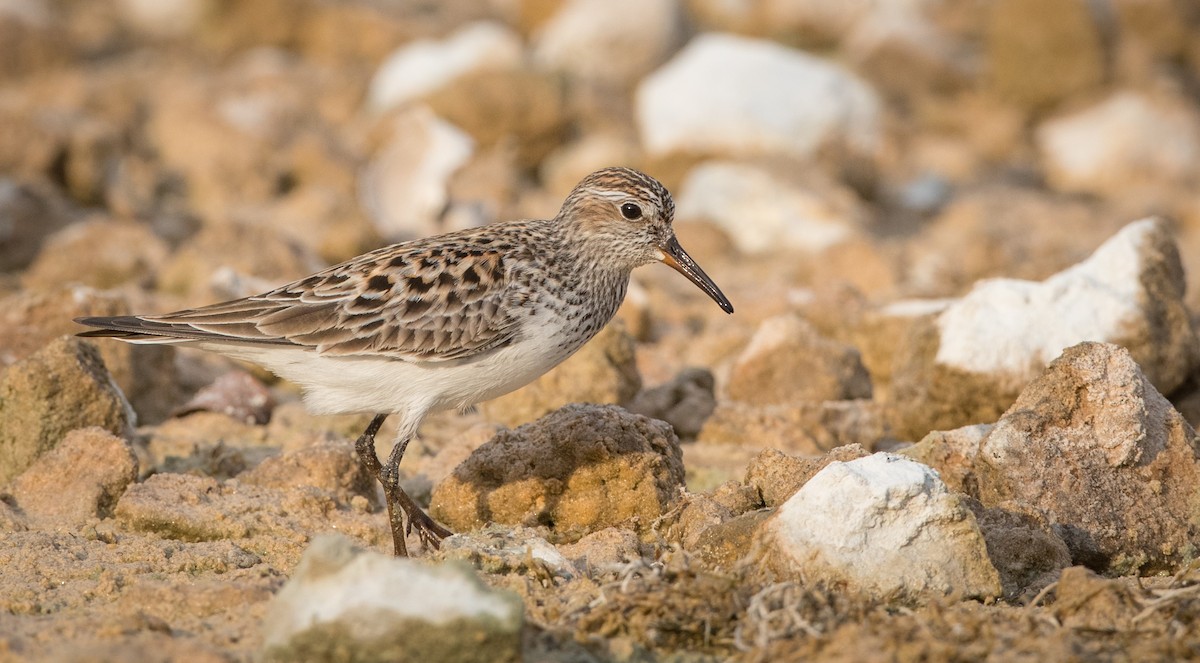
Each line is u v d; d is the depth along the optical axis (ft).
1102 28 95.91
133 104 88.58
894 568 30.73
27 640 28.99
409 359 36.40
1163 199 84.23
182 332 36.22
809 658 27.68
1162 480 35.45
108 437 38.68
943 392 44.83
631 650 28.81
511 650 26.71
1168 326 45.70
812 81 84.33
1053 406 35.96
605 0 96.99
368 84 93.45
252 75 95.09
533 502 37.22
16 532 35.96
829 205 75.87
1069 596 29.86
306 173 81.25
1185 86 101.65
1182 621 29.30
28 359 40.06
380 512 39.19
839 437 46.62
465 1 115.24
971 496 35.27
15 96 88.63
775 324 50.21
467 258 36.91
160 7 107.65
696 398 47.37
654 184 39.60
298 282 37.45
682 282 69.87
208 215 74.84
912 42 100.89
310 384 37.27
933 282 65.62
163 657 27.48
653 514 36.81
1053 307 44.83
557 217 39.81
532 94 84.84
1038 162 92.89
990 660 27.58
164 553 34.40
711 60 85.40
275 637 27.07
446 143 73.41
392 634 26.50
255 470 39.70
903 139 91.71
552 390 45.91
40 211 70.74
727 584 29.86
